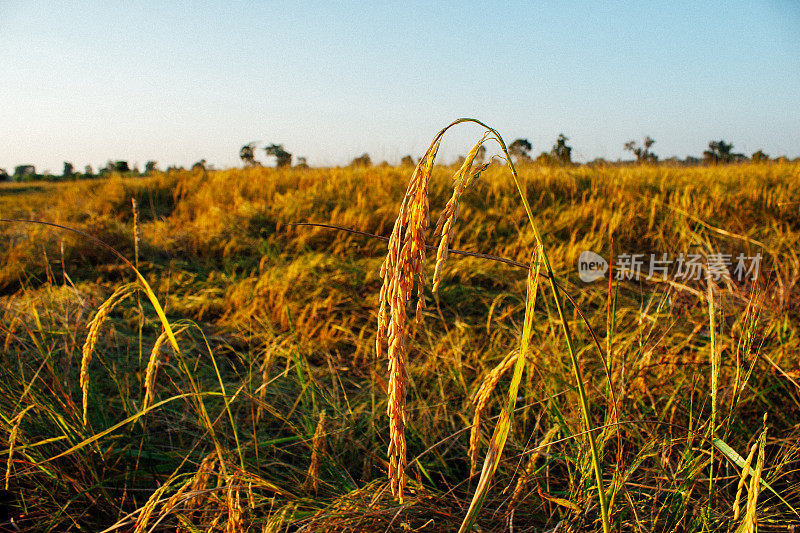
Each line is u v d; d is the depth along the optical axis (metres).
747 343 1.86
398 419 0.90
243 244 5.54
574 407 2.20
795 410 2.29
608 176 7.60
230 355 3.21
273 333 3.39
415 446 2.35
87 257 5.05
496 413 2.50
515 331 3.34
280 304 3.75
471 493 2.03
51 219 6.66
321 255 4.93
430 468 2.23
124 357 2.92
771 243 4.84
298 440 2.31
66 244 5.09
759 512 1.79
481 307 3.99
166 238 5.62
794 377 2.24
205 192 7.76
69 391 2.07
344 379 2.96
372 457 2.21
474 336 3.39
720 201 6.20
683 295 3.79
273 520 1.59
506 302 4.08
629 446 2.13
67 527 1.78
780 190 6.39
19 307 3.33
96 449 1.90
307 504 1.77
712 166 9.84
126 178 9.05
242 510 1.62
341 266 4.74
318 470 1.89
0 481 1.87
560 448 2.12
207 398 2.60
